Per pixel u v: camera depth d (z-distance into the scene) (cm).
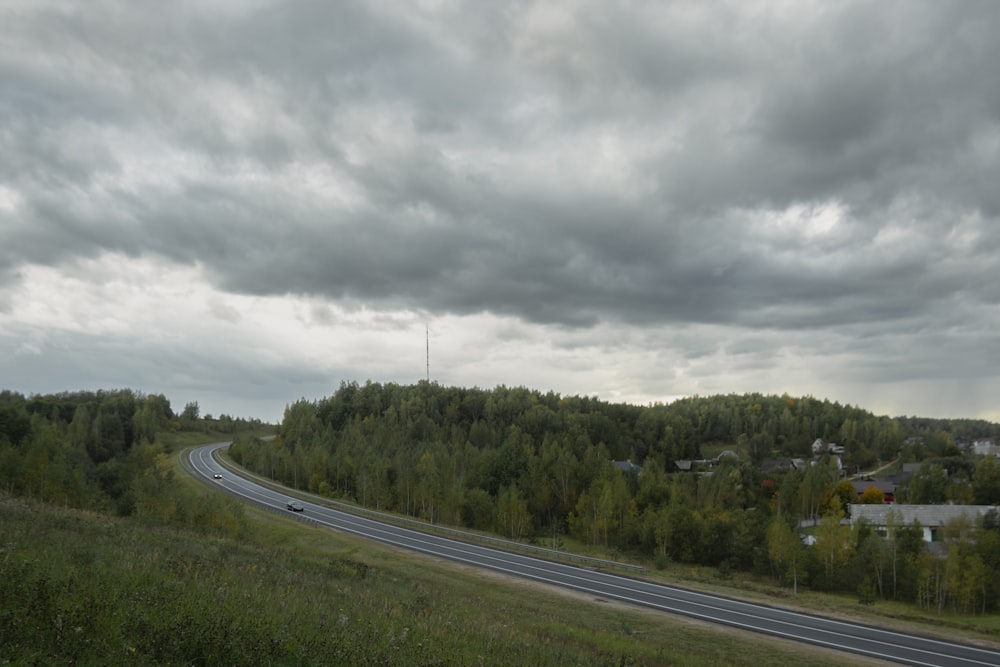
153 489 4944
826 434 17512
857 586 5619
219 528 4494
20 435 7062
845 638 2380
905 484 11756
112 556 1387
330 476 9819
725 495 9881
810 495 9619
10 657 651
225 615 947
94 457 11688
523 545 4747
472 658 1112
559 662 1300
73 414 13975
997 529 6900
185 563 1484
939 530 6919
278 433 15500
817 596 5438
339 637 981
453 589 3050
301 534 4831
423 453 10294
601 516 7856
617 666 1470
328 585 1797
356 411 15675
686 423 17475
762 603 3027
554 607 2711
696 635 2316
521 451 10431
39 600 823
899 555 5719
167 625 840
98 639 748
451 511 7594
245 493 7719
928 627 2638
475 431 13950
